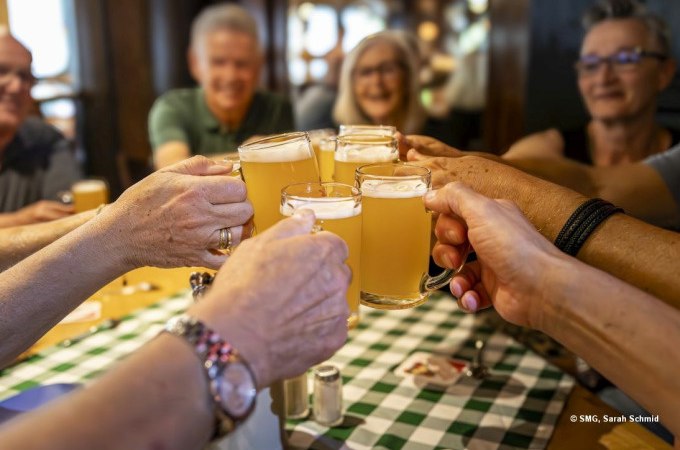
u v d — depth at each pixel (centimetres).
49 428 55
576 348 84
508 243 85
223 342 64
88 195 226
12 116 245
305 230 78
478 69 459
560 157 202
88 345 147
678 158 194
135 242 101
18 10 371
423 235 96
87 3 412
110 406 58
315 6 495
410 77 290
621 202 188
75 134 430
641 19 219
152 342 65
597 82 223
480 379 134
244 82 299
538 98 328
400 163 113
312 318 72
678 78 252
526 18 322
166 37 426
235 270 72
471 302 97
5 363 104
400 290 96
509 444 111
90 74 424
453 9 570
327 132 164
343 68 295
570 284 81
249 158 99
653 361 74
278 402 102
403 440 112
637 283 84
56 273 102
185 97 311
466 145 460
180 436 60
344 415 120
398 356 145
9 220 208
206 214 97
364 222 95
